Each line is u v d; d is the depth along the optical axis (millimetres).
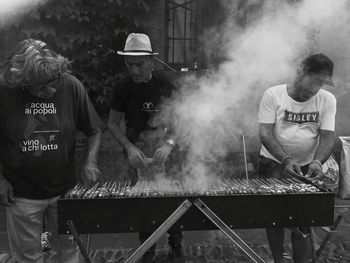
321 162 2578
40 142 2180
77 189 2211
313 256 2355
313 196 2072
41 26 4641
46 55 2059
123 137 2891
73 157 2377
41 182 2225
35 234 2326
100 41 4840
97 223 1994
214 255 3266
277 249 2740
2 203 2215
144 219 2012
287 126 2676
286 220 2078
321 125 2684
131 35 2764
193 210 2062
